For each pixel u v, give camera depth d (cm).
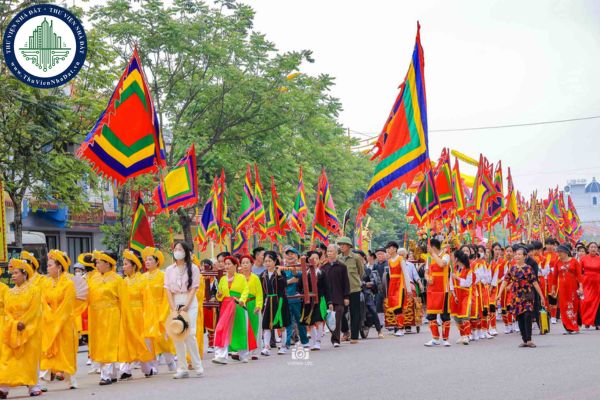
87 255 1766
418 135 2002
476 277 2041
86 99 2703
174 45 3409
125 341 1470
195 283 1470
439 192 2936
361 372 1430
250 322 1727
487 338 2066
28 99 2334
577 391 1155
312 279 1897
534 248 2528
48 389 1425
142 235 1959
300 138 3953
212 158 3522
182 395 1226
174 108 3600
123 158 1839
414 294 2359
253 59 3572
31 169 2497
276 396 1180
